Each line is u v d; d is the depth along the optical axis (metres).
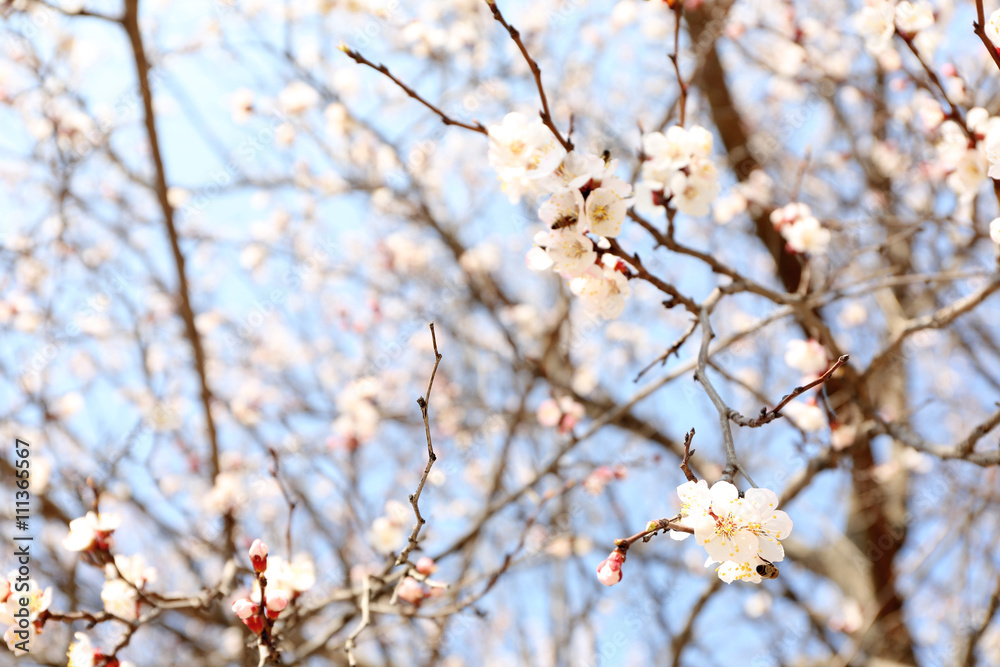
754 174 5.86
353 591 3.56
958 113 2.71
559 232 2.03
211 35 5.47
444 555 4.12
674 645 4.98
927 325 3.12
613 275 2.26
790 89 6.43
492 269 7.36
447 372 6.75
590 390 6.63
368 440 5.64
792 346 3.70
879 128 5.88
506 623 6.40
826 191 6.17
